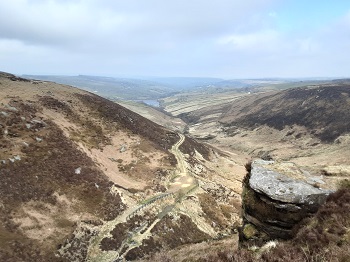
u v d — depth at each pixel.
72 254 42.19
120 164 77.62
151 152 89.62
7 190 46.59
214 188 83.00
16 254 37.28
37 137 64.62
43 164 57.03
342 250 12.27
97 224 50.28
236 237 28.28
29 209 46.09
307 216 16.72
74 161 63.75
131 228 52.72
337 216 14.64
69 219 48.31
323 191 17.42
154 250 48.75
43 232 43.25
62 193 53.12
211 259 14.41
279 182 18.55
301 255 12.64
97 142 82.38
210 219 66.12
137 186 69.31
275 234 17.52
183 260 17.53
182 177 82.00
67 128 79.00
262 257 13.28
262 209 18.17
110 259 43.78
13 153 55.34
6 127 62.53
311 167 21.33
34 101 83.69
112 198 58.75
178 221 59.34
